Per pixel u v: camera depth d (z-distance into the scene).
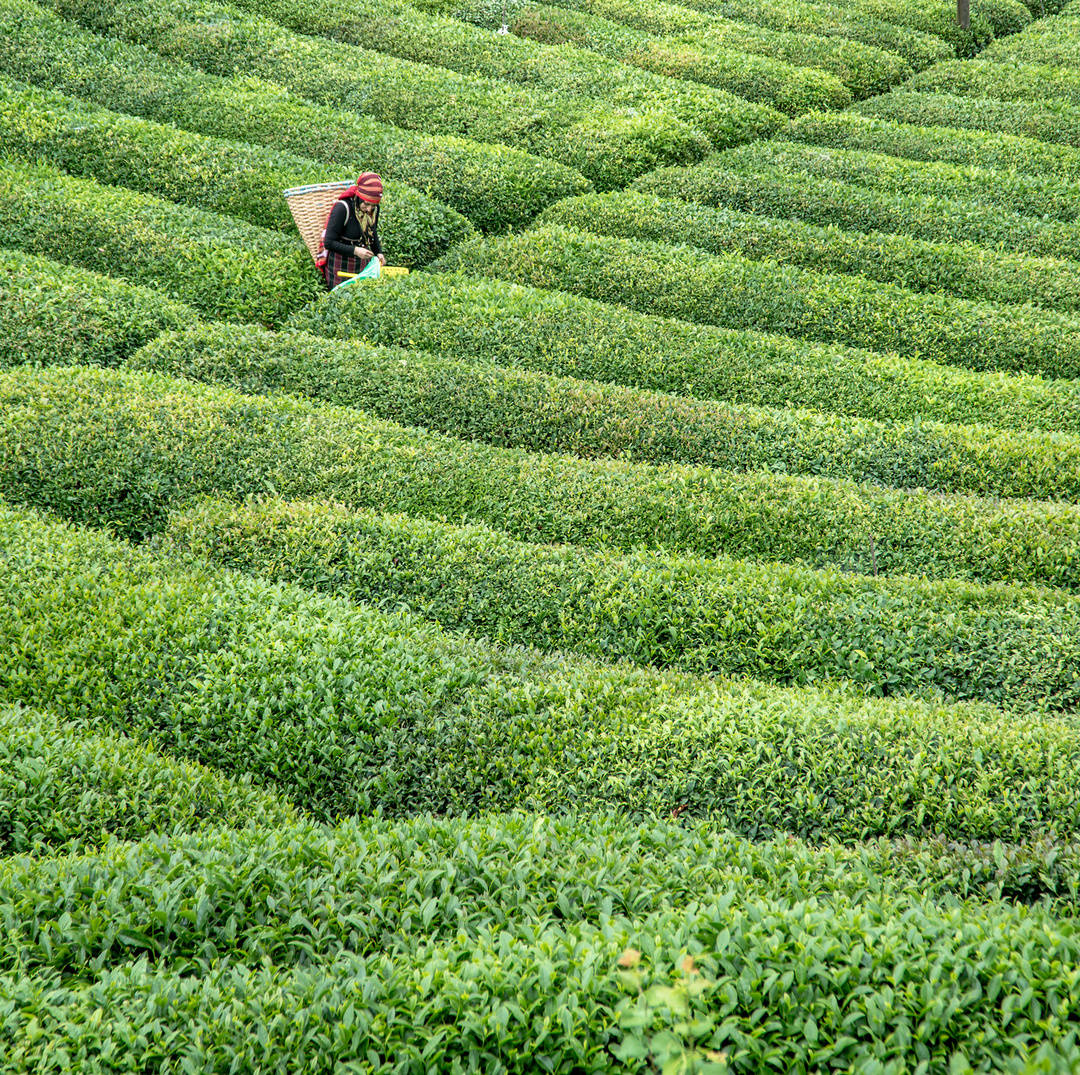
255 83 21.75
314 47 23.47
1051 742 7.40
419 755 7.90
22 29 22.11
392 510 11.20
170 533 10.67
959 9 28.45
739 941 5.21
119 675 8.44
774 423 12.80
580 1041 4.70
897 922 5.42
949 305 15.77
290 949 5.67
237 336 14.10
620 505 11.18
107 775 7.34
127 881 6.05
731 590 9.62
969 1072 4.27
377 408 13.11
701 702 8.26
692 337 14.82
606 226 18.16
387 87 22.12
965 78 25.66
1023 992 4.73
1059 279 16.50
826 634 9.16
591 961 5.01
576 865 6.14
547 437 12.76
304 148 19.62
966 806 7.02
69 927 5.62
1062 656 8.73
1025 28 29.89
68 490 11.12
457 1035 4.79
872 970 5.02
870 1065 4.44
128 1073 4.77
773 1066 4.61
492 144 20.48
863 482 11.91
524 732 7.97
